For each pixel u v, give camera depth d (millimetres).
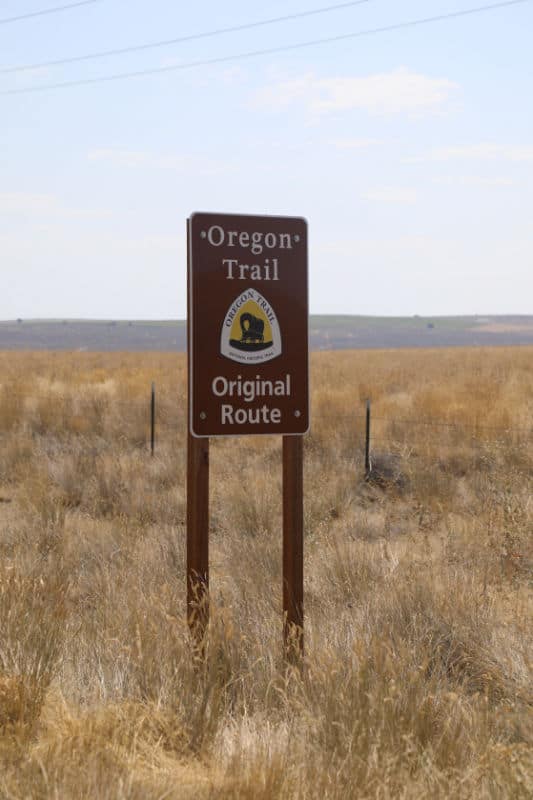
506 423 18500
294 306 6301
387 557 8969
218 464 15641
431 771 4262
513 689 5812
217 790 4004
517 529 8898
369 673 5164
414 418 19844
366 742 4434
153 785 3980
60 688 5305
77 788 3801
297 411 6316
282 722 4969
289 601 6270
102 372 40656
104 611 7090
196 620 5926
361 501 13531
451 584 7750
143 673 5285
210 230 6117
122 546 10133
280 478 13930
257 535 10969
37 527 11148
